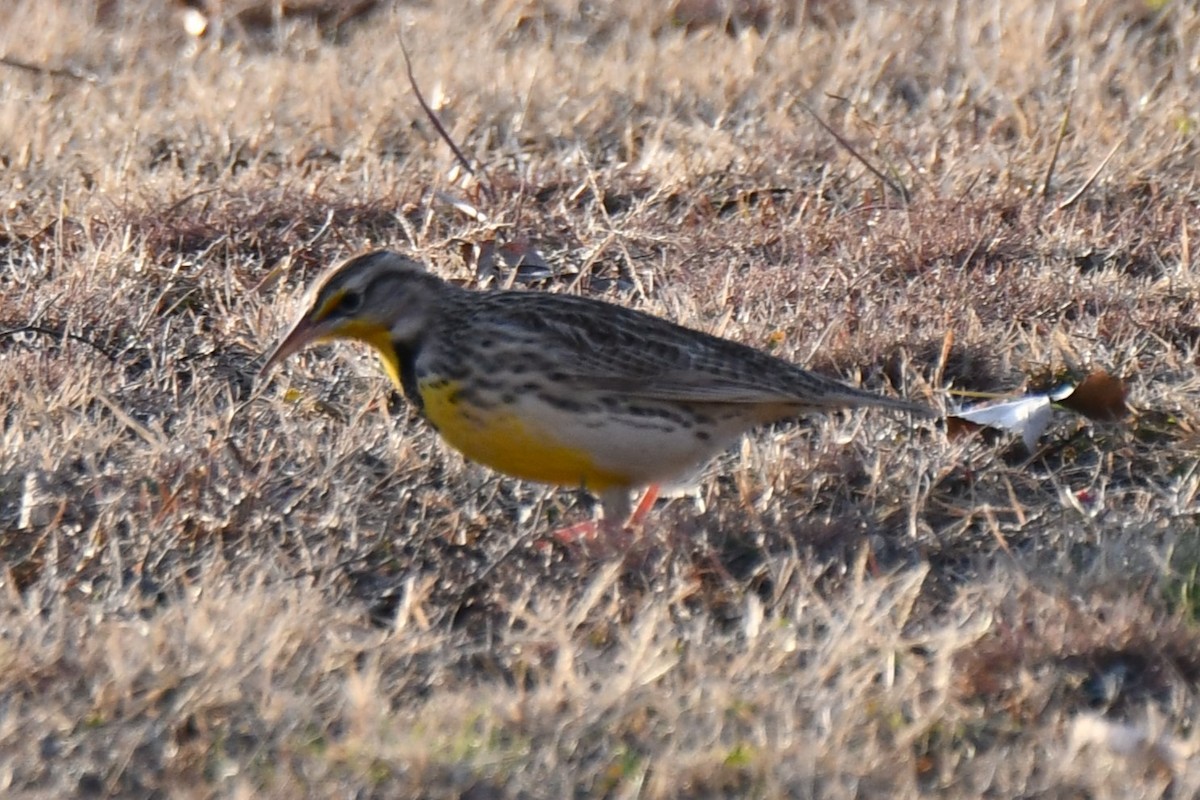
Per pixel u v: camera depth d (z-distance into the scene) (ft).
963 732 25.77
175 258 44.16
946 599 30.01
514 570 30.53
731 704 25.91
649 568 30.68
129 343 39.58
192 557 30.76
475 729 25.53
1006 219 46.34
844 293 41.50
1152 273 43.45
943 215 45.03
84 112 54.34
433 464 34.76
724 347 31.76
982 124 53.06
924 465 34.14
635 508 33.71
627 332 31.12
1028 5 59.26
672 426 31.37
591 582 29.78
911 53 57.62
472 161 50.47
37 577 30.42
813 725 25.63
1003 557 30.99
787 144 50.96
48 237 45.42
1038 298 41.27
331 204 46.83
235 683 25.99
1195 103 53.16
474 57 58.49
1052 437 35.81
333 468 33.45
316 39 61.62
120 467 34.17
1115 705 26.71
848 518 32.24
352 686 25.67
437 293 32.01
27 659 26.63
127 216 45.55
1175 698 26.35
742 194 48.08
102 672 26.58
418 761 24.38
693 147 51.55
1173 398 36.60
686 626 28.45
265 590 29.09
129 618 28.66
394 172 48.83
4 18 62.75
